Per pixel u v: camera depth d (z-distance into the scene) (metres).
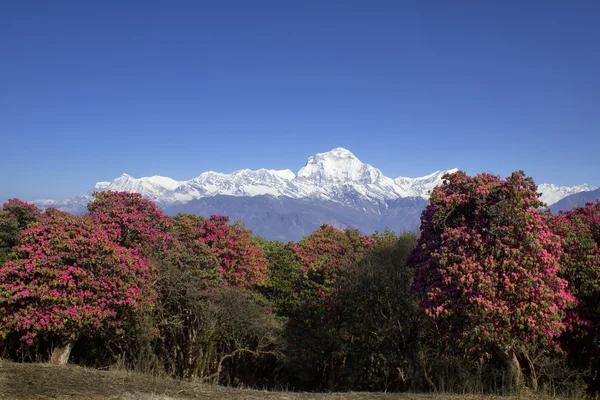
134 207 19.73
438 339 15.84
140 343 15.90
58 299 13.53
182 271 19.47
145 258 17.97
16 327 13.27
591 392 14.41
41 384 10.04
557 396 12.82
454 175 14.62
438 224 14.32
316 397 12.36
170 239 20.28
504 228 12.84
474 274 12.64
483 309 12.21
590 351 14.40
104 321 14.64
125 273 15.04
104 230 17.02
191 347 19.06
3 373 10.46
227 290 20.06
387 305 20.31
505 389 13.31
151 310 16.81
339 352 22.58
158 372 15.18
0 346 15.74
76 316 13.46
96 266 14.68
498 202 13.27
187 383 13.33
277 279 27.67
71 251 14.33
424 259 15.05
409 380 18.67
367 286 20.75
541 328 12.31
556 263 13.14
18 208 23.41
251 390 13.42
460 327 13.35
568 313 14.05
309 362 22.86
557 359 13.81
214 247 24.80
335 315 22.53
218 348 24.31
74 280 14.20
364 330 20.86
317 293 23.62
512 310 12.40
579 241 14.66
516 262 12.56
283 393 13.04
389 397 12.33
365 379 21.53
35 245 14.46
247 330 20.70
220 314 19.33
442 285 13.52
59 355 14.27
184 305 19.50
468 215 14.23
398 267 21.59
